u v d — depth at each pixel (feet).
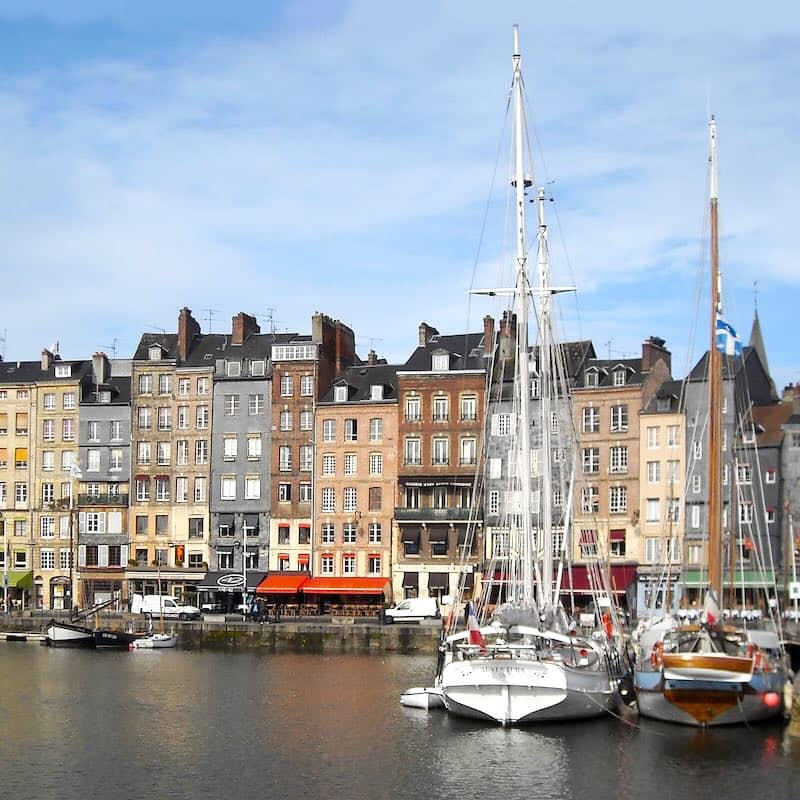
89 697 183.11
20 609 331.36
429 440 322.96
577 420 306.96
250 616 298.97
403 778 123.24
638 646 163.63
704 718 140.97
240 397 342.03
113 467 350.23
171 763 131.85
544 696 142.61
